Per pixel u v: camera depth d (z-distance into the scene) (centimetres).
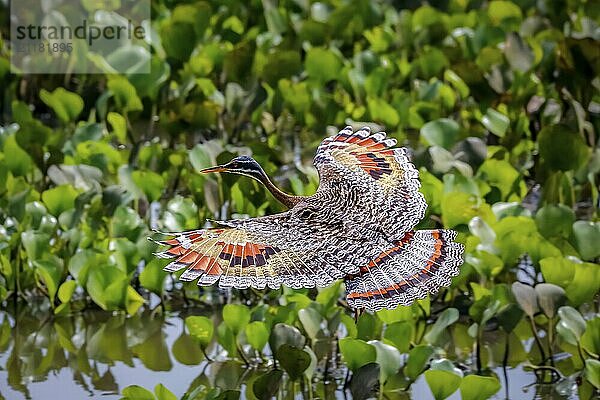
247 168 823
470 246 1218
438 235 705
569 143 1433
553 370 1111
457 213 1259
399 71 1892
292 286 666
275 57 1802
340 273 677
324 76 1805
